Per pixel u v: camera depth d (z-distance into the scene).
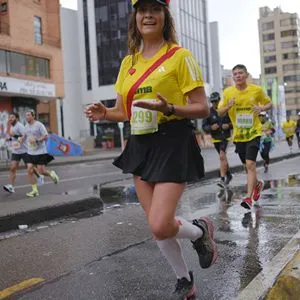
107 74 58.34
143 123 3.26
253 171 7.14
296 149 26.39
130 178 13.79
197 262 4.57
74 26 60.66
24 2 32.66
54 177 11.11
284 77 121.62
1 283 4.25
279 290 3.72
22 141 10.97
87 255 5.02
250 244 5.14
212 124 9.87
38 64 33.75
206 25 62.66
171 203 3.21
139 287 3.97
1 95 30.98
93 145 50.75
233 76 7.27
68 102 59.59
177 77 3.28
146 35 3.38
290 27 121.31
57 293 3.93
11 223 6.70
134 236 5.78
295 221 6.17
